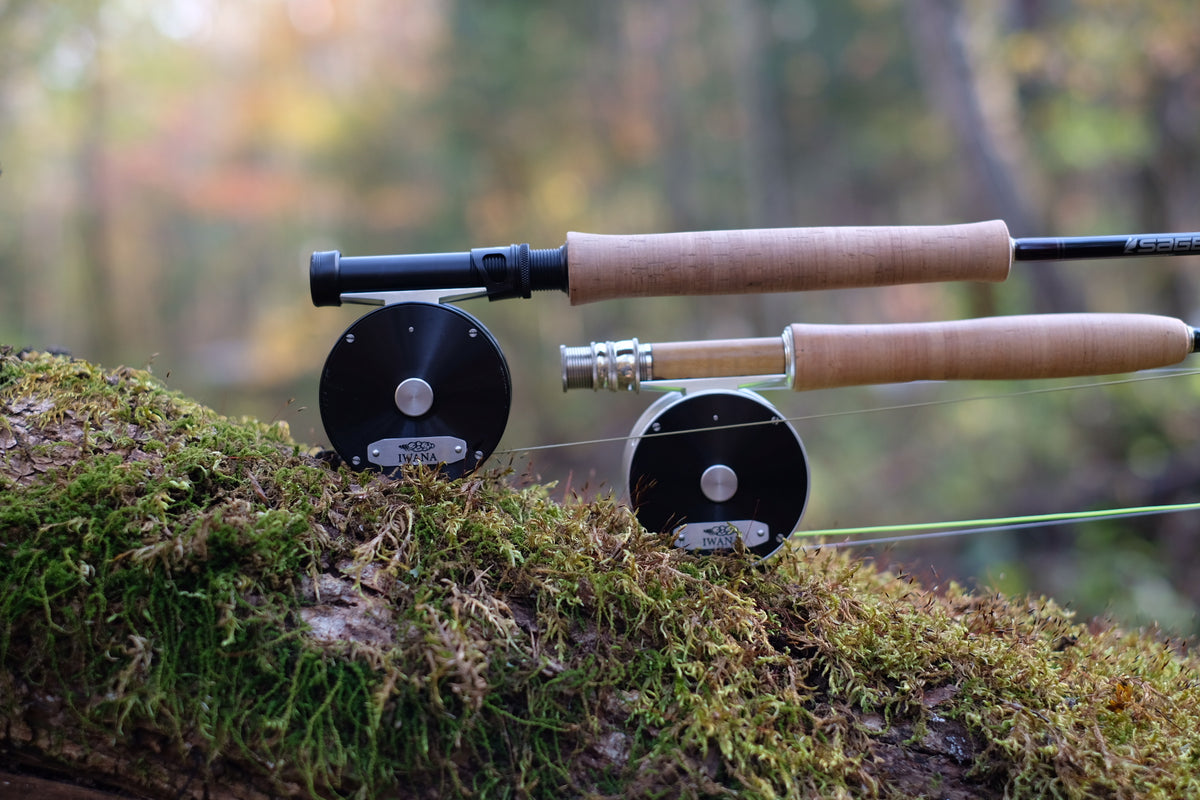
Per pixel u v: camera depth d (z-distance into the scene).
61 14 12.19
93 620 1.00
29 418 1.16
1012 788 1.04
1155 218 8.79
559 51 15.08
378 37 15.61
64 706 1.00
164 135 15.79
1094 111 8.09
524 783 0.99
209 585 1.01
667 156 15.77
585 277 1.21
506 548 1.10
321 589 1.04
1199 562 5.01
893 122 16.12
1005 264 1.25
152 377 1.31
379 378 1.22
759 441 1.30
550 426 12.05
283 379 13.88
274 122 15.36
